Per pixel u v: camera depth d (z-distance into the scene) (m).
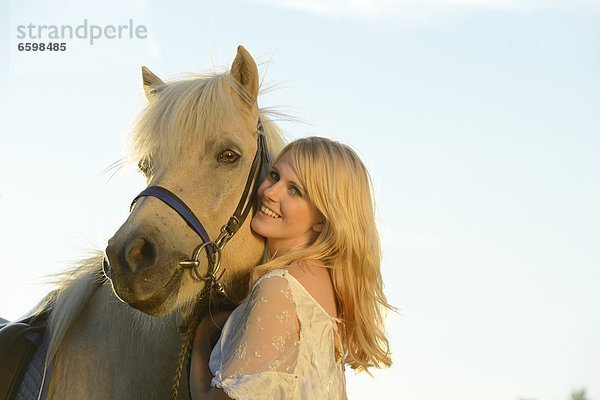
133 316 2.96
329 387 2.55
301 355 2.51
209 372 2.74
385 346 2.84
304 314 2.56
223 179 2.83
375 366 2.83
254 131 2.99
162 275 2.62
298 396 2.46
